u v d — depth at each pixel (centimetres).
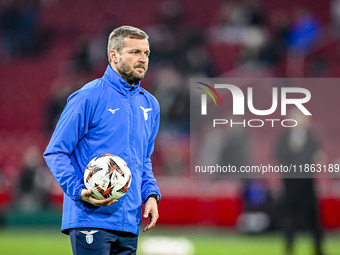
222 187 5659
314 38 7500
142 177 1814
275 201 5062
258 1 8375
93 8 8469
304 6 8312
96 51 7500
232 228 5534
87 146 1672
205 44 7869
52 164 1628
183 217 5600
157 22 8312
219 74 7719
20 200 5622
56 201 5778
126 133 1688
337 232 5397
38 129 7362
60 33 8312
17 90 7612
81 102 1647
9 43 8025
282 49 7475
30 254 3769
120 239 1689
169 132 6225
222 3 8431
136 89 1736
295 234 3816
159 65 6988
